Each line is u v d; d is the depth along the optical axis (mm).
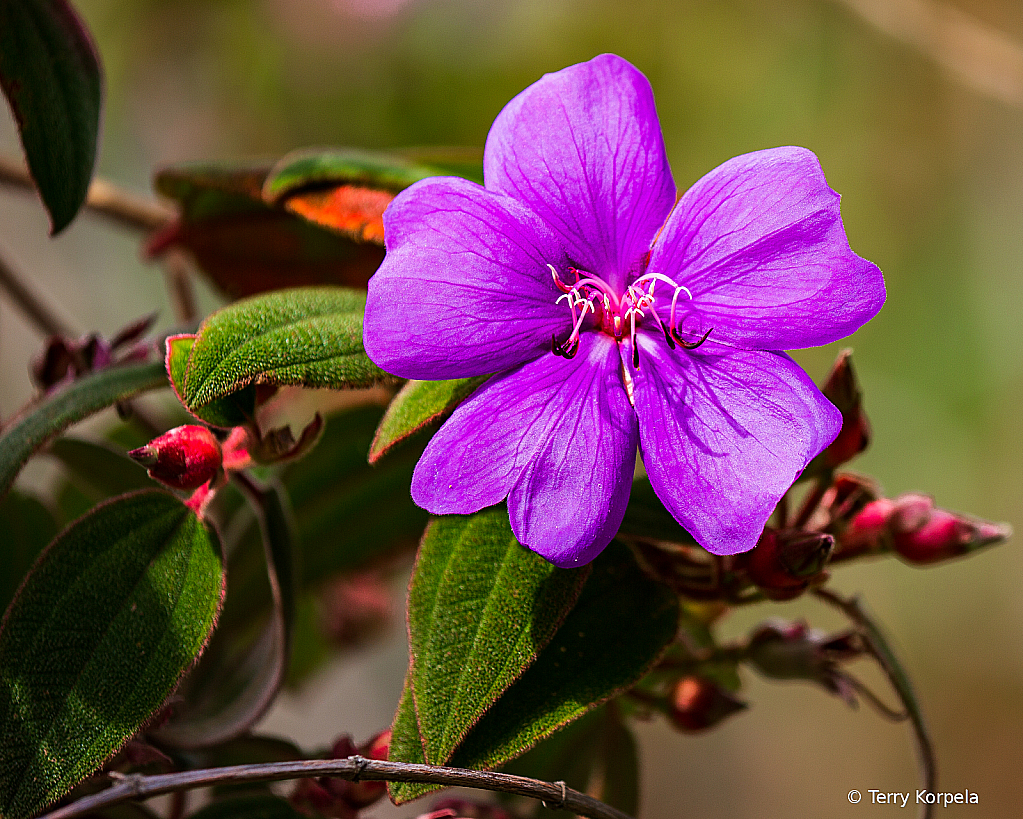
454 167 734
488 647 630
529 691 638
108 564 643
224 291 763
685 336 636
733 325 632
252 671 710
